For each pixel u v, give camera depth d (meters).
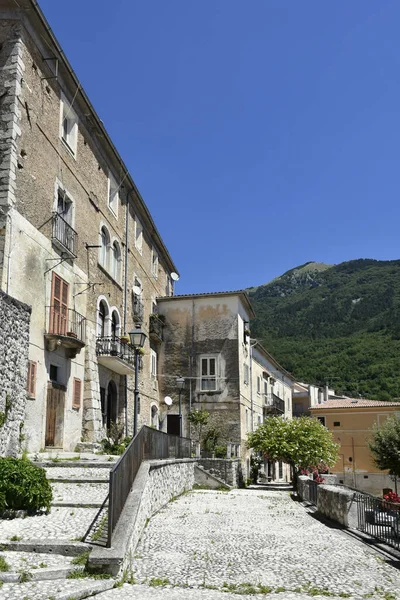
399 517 10.60
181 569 8.10
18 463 10.30
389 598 7.15
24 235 17.95
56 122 21.02
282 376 53.03
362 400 59.22
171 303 35.19
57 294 20.22
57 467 15.23
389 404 54.78
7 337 14.02
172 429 33.16
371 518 12.14
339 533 12.40
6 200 17.05
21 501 9.88
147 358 32.00
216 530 11.68
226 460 25.94
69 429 20.64
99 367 24.34
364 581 8.01
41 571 6.79
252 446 31.33
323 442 30.47
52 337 18.92
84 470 14.86
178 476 19.00
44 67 20.20
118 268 28.33
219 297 34.47
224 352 33.53
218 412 32.69
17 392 14.43
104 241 26.66
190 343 34.12
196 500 17.78
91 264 24.05
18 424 14.38
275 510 16.39
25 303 16.70
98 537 8.27
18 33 18.45
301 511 16.58
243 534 11.38
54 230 19.97
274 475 43.50
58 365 20.00
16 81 18.02
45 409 18.62
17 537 8.22
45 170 19.80
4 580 6.51
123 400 27.11
